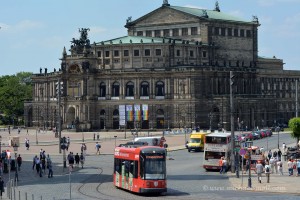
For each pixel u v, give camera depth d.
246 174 128.88
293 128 173.50
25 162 157.00
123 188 103.19
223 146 134.38
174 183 113.25
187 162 157.38
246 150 120.25
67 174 130.25
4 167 133.25
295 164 133.00
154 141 171.25
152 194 97.81
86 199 91.56
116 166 107.44
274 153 150.00
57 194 97.94
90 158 170.62
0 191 94.38
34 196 95.38
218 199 90.38
